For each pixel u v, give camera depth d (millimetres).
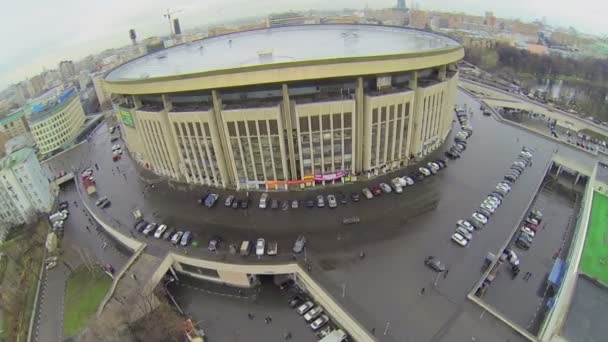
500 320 57625
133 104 108875
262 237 80000
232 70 79000
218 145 93562
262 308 70500
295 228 82000
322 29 138125
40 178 118875
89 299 80312
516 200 87250
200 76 81562
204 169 99812
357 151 94812
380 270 68438
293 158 92688
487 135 121938
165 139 99625
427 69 102562
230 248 76375
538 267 74812
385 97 87125
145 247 80812
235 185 100500
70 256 94750
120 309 65750
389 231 78812
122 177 115438
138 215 90812
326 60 77938
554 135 142500
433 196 89812
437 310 59562
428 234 77125
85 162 133250
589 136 139375
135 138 112875
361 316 58812
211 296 74750
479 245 73500
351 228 80562
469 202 86750
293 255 73688
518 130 124562
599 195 87188
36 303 82125
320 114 85500
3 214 113500
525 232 82812
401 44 103000
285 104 85312
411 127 96812
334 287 64938
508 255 76000
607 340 42719
